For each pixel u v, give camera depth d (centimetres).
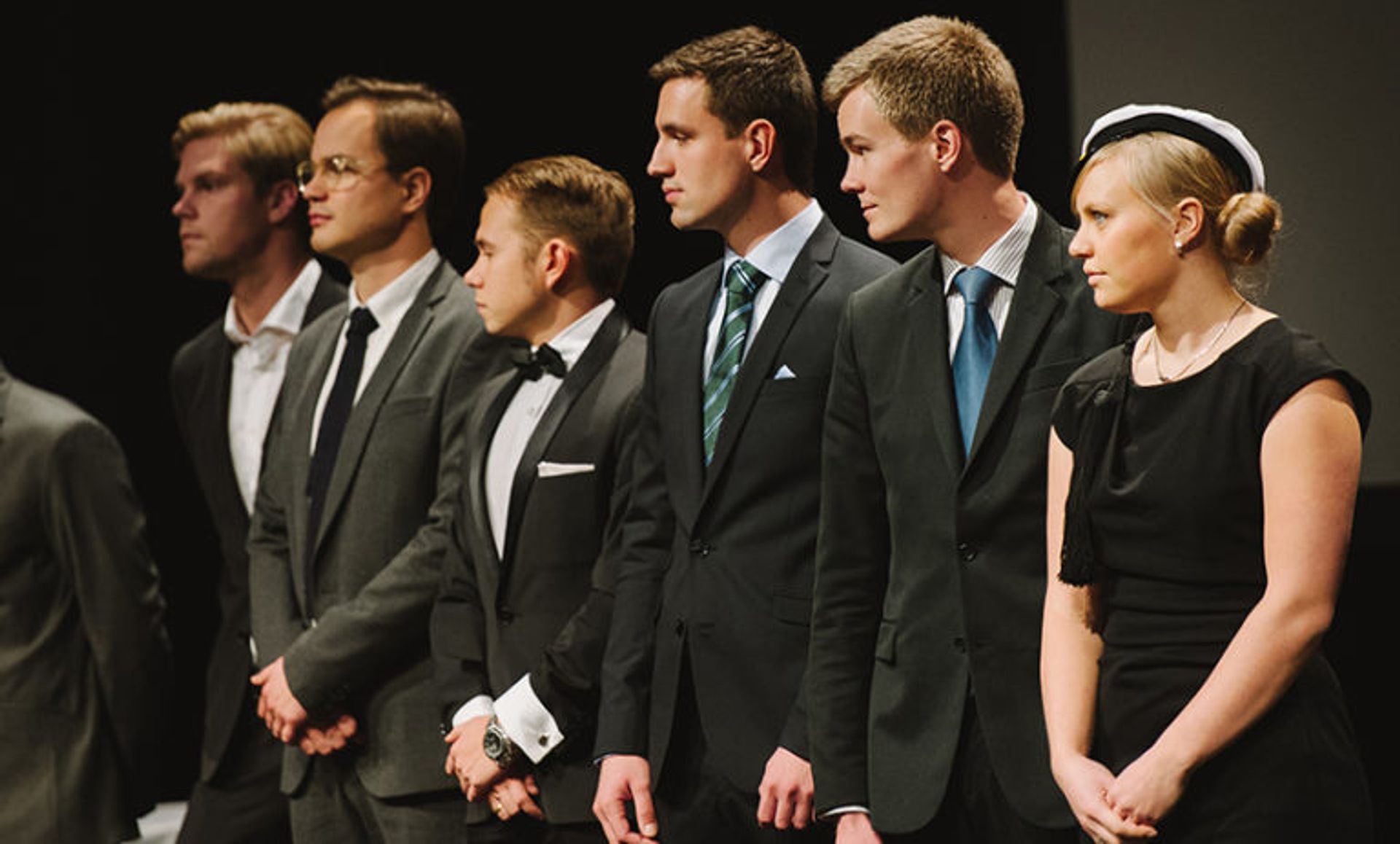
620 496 775
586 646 759
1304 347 538
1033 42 1066
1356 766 534
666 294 768
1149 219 555
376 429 873
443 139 934
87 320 1419
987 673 612
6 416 972
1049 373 620
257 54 1366
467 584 817
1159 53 989
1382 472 923
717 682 697
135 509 997
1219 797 527
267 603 904
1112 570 564
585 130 1250
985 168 646
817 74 1148
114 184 1412
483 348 869
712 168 731
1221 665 526
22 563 969
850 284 716
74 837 962
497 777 777
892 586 645
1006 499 616
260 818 968
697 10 1207
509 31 1275
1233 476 538
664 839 711
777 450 700
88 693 979
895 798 624
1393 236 913
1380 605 926
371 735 847
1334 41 929
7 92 1408
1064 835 599
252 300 1047
